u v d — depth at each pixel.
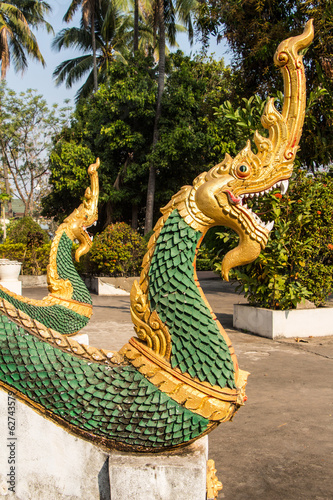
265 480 2.61
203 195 1.87
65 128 19.58
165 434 1.76
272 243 6.47
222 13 11.84
